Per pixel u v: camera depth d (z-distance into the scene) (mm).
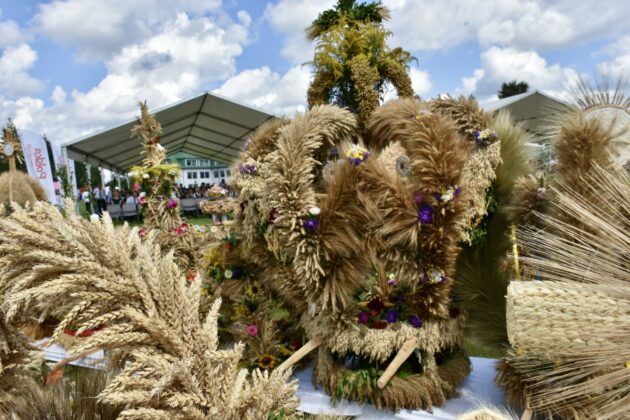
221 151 20891
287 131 2379
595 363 1162
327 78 2951
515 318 1226
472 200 2301
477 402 2340
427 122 2211
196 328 971
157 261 1037
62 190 10289
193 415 884
